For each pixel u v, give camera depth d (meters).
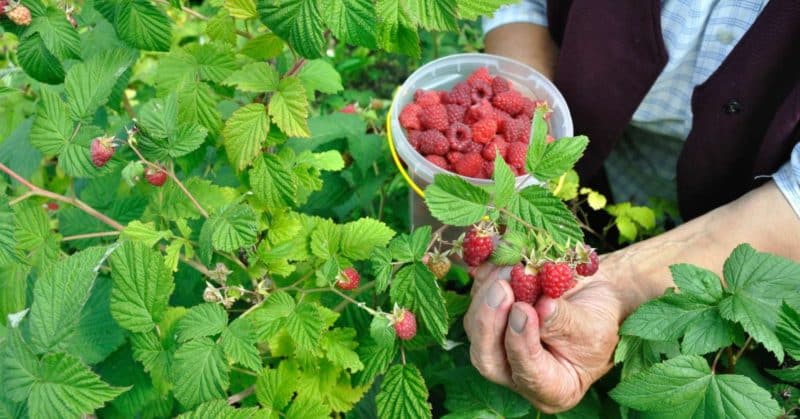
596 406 0.44
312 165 0.41
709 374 0.34
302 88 0.37
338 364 0.38
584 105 0.54
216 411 0.32
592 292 0.40
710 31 0.47
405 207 0.65
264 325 0.36
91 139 0.36
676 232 0.43
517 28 0.60
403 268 0.36
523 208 0.35
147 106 0.36
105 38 0.45
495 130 0.49
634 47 0.49
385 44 0.30
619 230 0.61
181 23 0.76
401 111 0.54
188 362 0.34
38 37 0.36
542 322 0.35
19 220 0.38
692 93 0.49
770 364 0.45
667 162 0.61
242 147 0.37
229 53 0.39
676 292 0.38
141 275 0.35
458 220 0.34
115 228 0.43
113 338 0.40
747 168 0.51
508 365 0.39
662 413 0.34
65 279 0.30
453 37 1.01
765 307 0.33
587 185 0.68
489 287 0.36
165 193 0.40
